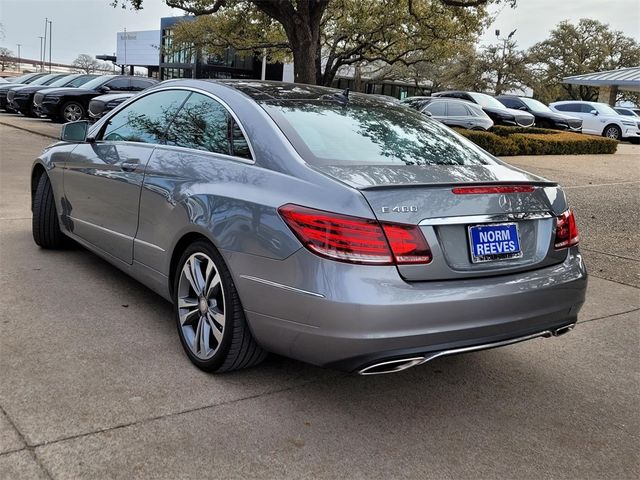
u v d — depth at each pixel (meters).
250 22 22.64
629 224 8.29
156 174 3.71
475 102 20.06
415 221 2.69
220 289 3.19
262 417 2.91
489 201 2.93
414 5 20.59
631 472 2.69
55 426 2.67
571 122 21.89
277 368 3.46
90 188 4.48
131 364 3.33
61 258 5.20
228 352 3.12
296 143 3.10
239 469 2.50
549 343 4.15
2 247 5.40
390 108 4.02
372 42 22.73
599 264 6.26
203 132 3.61
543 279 3.05
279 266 2.79
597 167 14.82
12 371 3.13
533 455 2.78
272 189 2.94
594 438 2.96
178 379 3.22
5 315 3.86
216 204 3.15
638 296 5.26
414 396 3.27
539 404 3.27
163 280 3.67
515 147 15.97
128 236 4.01
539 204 3.14
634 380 3.63
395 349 2.65
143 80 20.27
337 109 3.66
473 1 16.55
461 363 3.76
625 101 59.44
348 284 2.60
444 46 22.72
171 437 2.67
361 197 2.66
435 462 2.66
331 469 2.55
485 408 3.19
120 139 4.38
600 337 4.29
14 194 7.73
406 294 2.63
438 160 3.38
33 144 13.34
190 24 26.67
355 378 3.42
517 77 46.50
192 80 4.01
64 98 18.70
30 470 2.37
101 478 2.36
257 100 3.47
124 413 2.83
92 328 3.77
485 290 2.81
